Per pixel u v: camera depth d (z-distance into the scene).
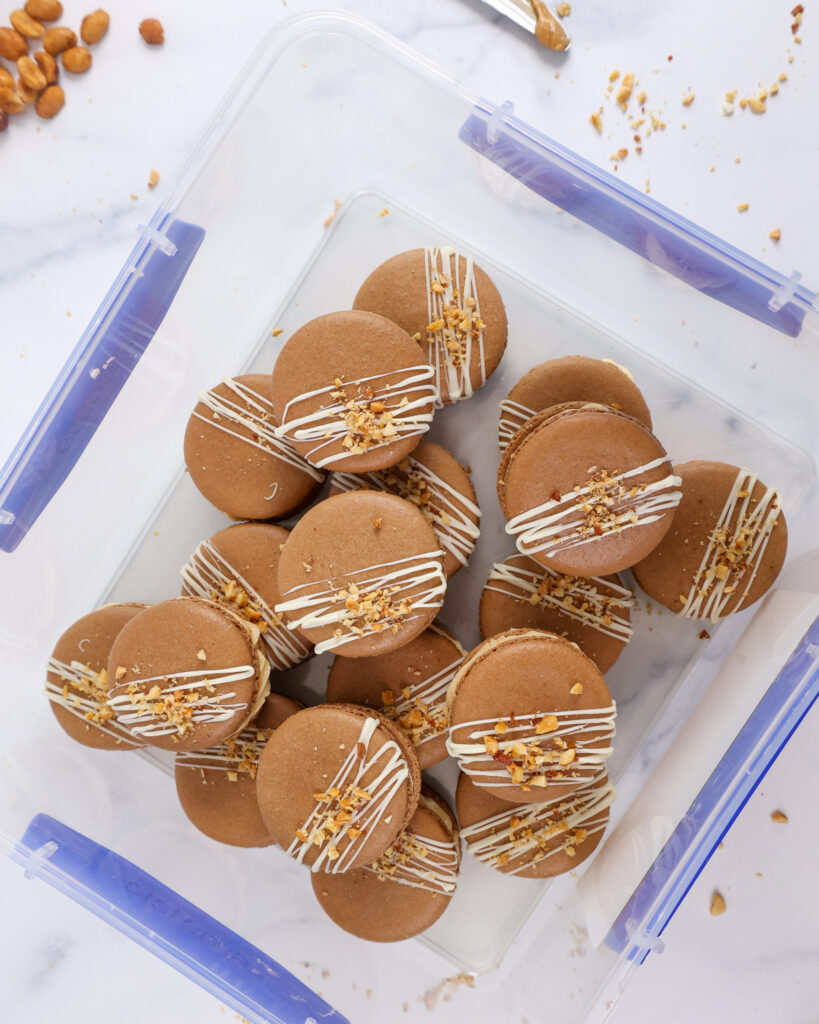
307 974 0.44
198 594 0.44
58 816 0.44
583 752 0.41
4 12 0.46
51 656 0.44
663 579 0.44
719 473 0.43
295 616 0.42
